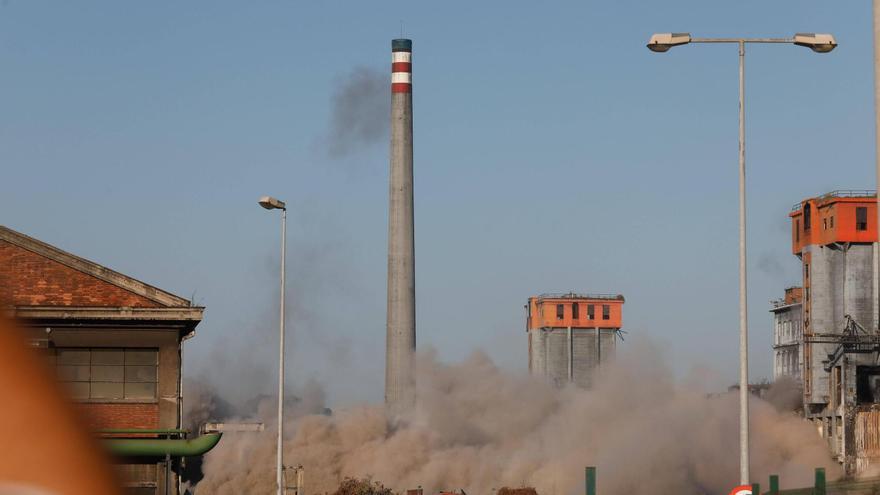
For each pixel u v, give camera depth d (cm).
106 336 5622
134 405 5622
